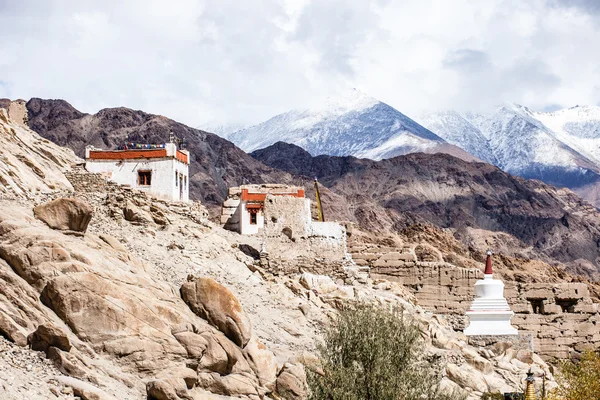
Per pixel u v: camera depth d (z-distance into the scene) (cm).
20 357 3506
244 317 4275
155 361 3869
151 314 3950
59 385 3441
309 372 4338
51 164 6594
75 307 3791
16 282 3784
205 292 4266
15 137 6506
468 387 5825
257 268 6097
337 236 6650
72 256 3938
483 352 6481
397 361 4541
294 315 5588
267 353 4347
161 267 5291
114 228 5756
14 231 3950
